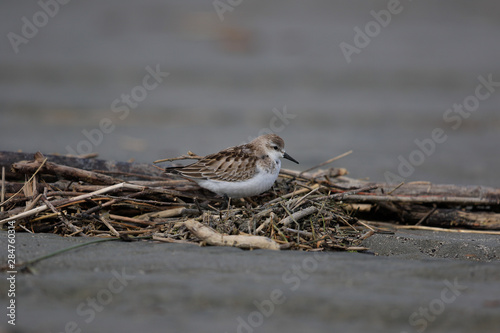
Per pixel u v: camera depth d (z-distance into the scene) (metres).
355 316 7.31
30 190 11.84
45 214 11.27
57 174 12.12
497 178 18.12
